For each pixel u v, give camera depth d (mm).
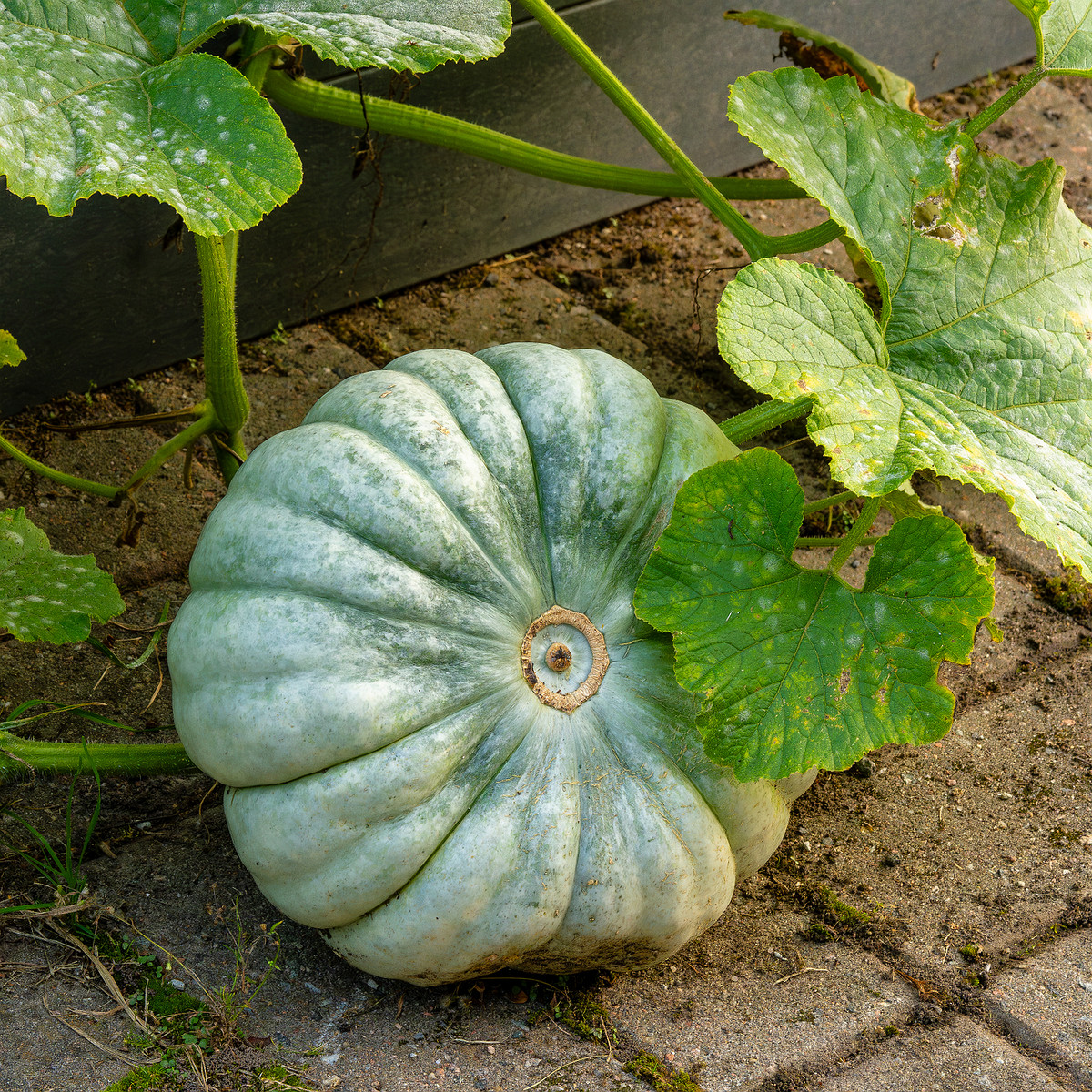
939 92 3051
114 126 1940
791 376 1926
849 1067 1939
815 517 2318
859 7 2707
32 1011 1925
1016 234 2025
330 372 2367
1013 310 2004
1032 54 3195
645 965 1979
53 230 2223
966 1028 1964
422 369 2002
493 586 1942
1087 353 2004
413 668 1918
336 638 1907
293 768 1906
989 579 1905
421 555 1927
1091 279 2041
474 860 1907
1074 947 2016
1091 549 1916
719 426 2074
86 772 2062
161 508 2240
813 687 1913
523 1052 1939
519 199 2480
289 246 2359
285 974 1970
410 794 1905
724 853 1954
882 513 2334
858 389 1942
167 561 2205
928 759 2143
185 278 2312
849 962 2004
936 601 1911
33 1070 1896
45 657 2127
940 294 1999
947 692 1906
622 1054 1942
